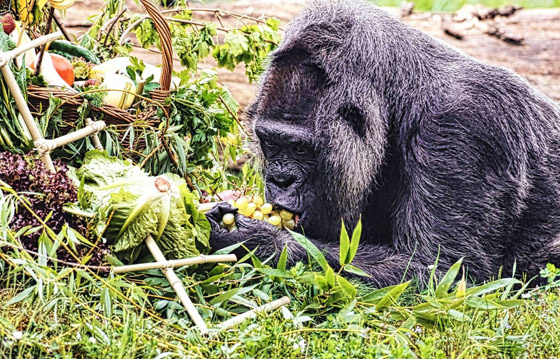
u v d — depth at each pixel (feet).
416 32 17.19
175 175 15.40
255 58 22.70
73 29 32.17
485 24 33.37
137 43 32.81
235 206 16.22
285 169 15.99
